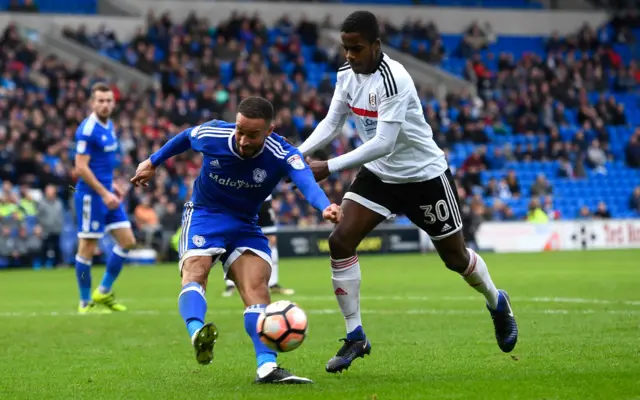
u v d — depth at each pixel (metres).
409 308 42.22
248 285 22.56
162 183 90.50
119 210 43.66
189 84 109.06
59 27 122.38
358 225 24.59
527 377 21.81
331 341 31.27
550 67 134.12
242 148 21.72
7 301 50.25
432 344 29.52
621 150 129.25
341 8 139.25
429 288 53.97
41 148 91.62
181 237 23.06
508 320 26.28
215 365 26.06
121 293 54.66
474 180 109.81
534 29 148.25
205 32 120.94
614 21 149.62
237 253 23.00
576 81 135.75
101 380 23.72
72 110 96.56
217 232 22.72
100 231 43.56
